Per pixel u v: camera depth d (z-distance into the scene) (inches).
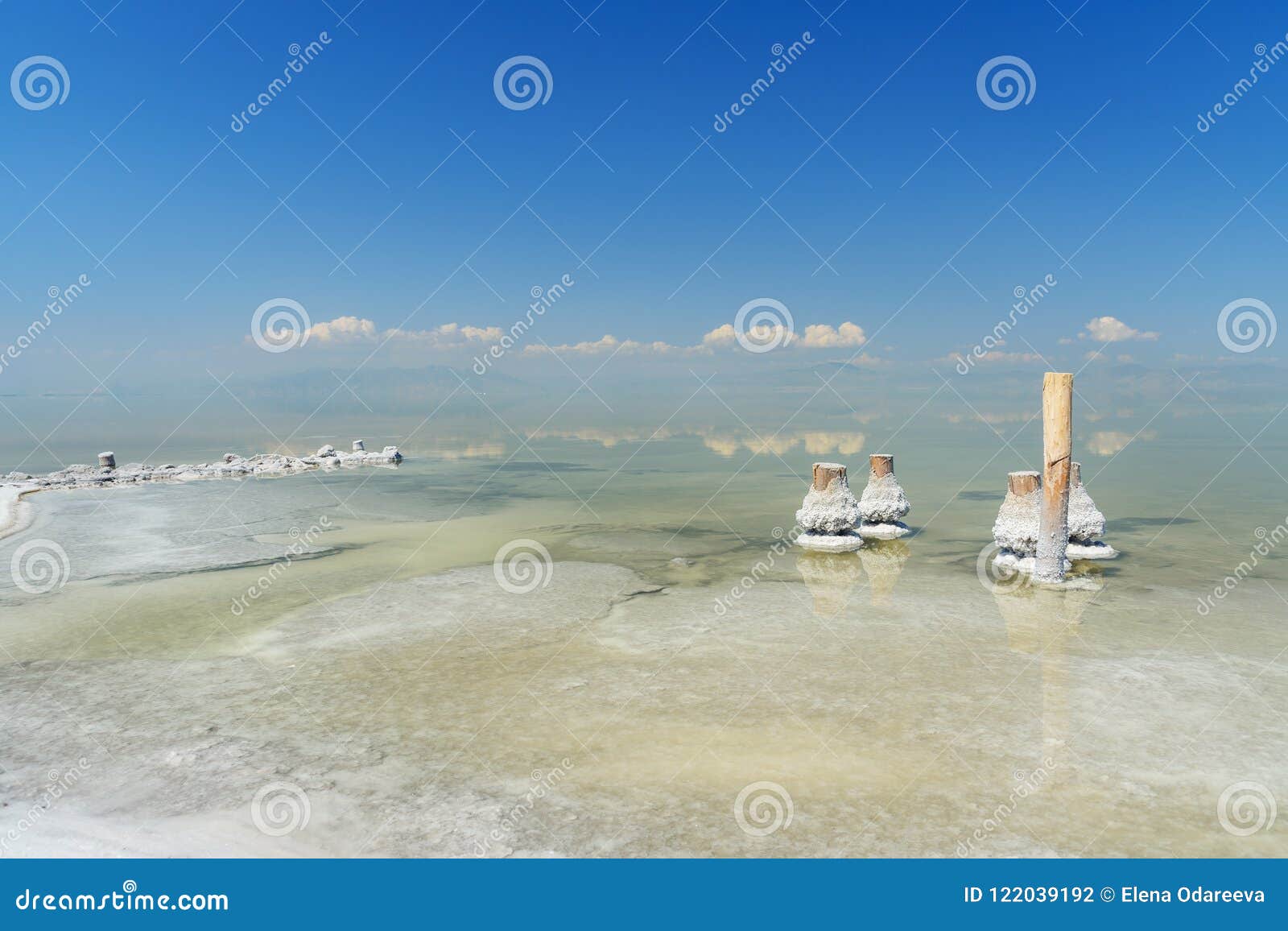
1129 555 540.1
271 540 634.2
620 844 207.8
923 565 530.0
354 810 227.3
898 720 281.9
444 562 552.1
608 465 1228.5
